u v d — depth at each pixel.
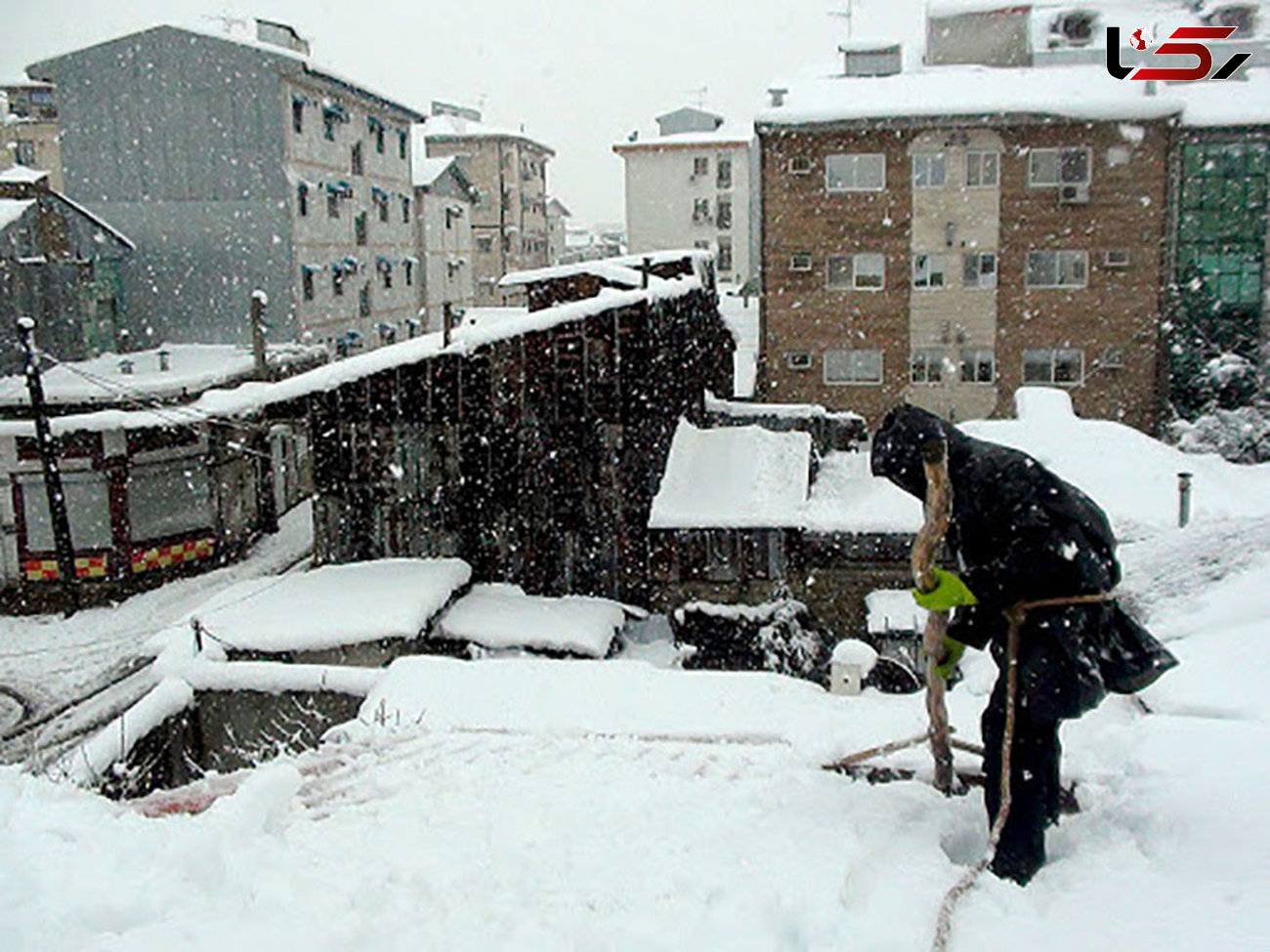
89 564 23.69
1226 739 4.37
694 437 21.89
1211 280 31.55
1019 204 31.80
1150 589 8.20
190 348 34.72
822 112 31.56
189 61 34.84
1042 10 36.69
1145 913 2.98
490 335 18.34
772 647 17.14
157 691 11.88
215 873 3.11
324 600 16.25
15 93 48.00
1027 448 20.06
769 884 3.20
